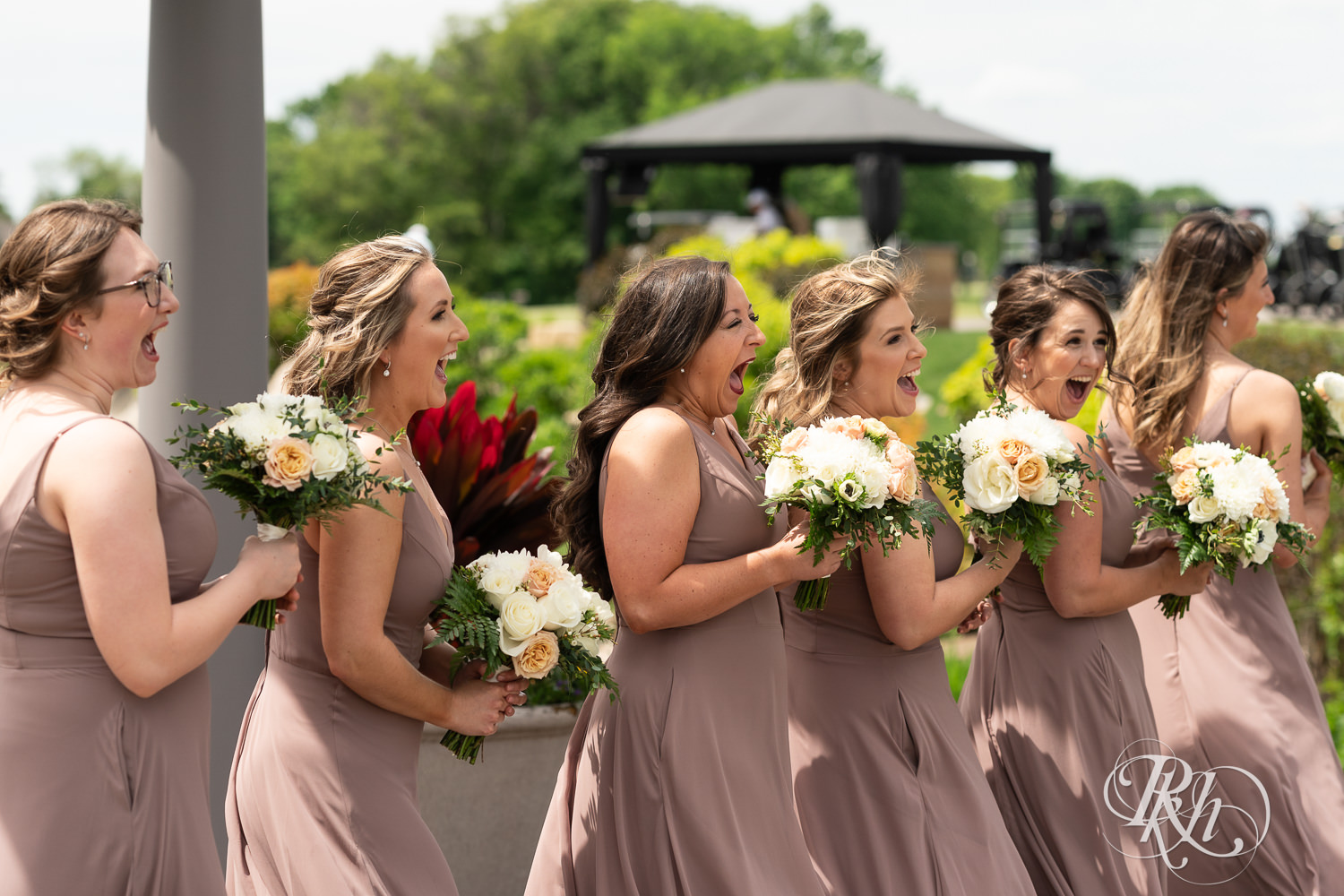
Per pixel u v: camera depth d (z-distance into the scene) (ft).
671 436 8.23
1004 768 10.66
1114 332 10.56
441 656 8.44
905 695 9.39
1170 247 11.44
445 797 11.46
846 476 7.80
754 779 8.54
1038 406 10.64
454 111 183.83
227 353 10.39
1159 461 11.41
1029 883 9.56
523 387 31.22
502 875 11.68
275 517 6.92
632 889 8.32
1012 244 104.27
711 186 175.11
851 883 9.23
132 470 6.42
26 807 6.47
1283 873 10.95
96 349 6.75
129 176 260.21
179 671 6.49
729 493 8.47
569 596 7.84
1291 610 18.44
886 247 9.87
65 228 6.63
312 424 6.88
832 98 63.00
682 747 8.27
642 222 76.59
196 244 10.25
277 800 7.68
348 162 177.58
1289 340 19.99
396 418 8.04
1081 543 10.02
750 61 201.77
